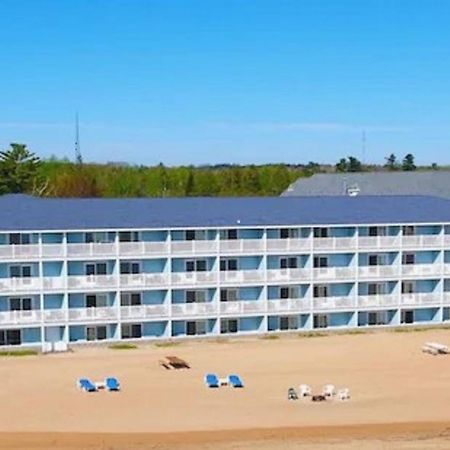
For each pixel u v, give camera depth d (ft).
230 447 168.14
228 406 200.75
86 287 266.57
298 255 288.71
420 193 429.79
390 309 296.71
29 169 560.20
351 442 171.73
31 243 263.08
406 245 297.94
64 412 195.42
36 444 169.89
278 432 178.40
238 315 280.31
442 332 292.40
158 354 257.96
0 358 252.42
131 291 271.90
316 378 230.68
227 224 279.69
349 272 292.20
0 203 290.76
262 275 283.18
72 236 268.21
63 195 607.37
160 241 275.59
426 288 304.30
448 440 173.47
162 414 193.36
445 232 303.07
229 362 248.52
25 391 215.31
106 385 218.18
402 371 238.48
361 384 223.71
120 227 268.82
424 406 200.75
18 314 258.98
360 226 292.61
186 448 167.53
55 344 260.62
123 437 174.70
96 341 268.00
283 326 288.92
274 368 241.55
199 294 280.72
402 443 171.42
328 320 293.02
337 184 480.23
